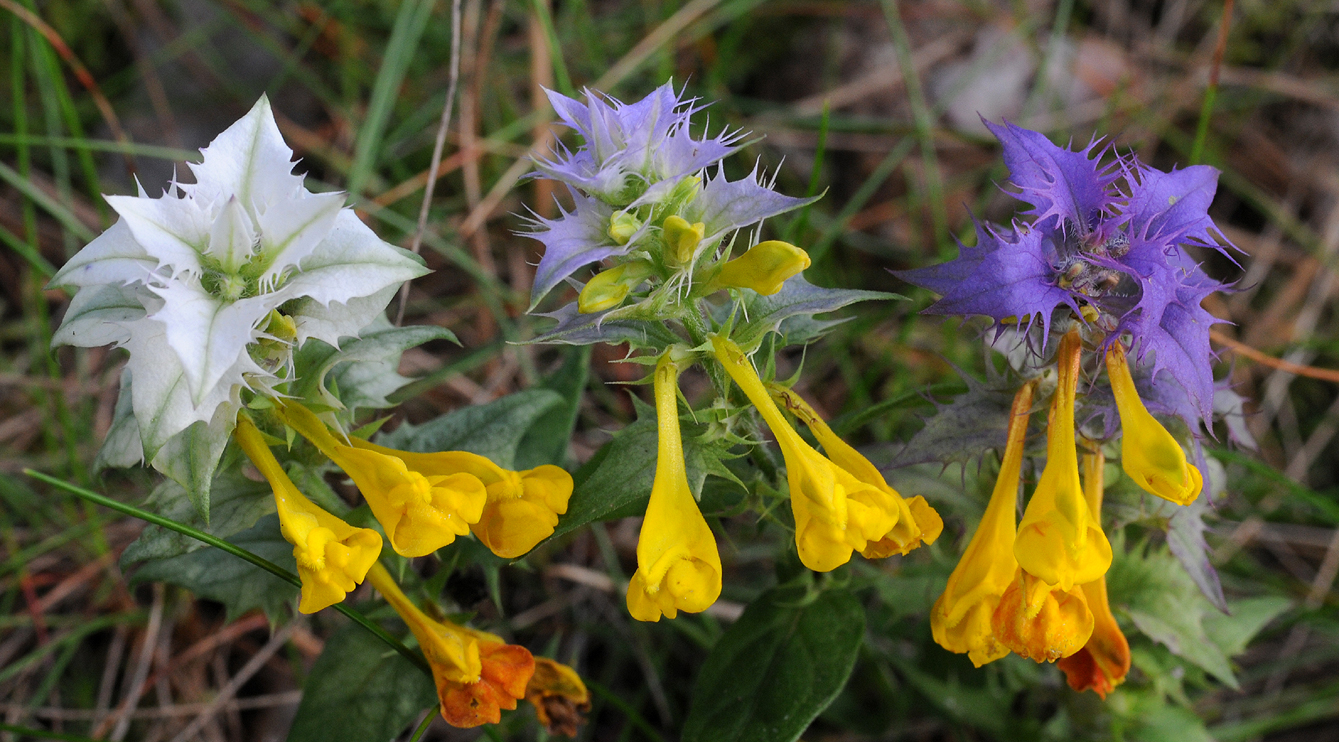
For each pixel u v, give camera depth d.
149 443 0.15
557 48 0.21
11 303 0.24
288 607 0.20
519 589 0.22
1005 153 0.16
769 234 0.25
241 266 0.15
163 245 0.15
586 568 0.22
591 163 0.16
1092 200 0.16
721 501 0.17
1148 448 0.15
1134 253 0.15
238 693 0.21
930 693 0.20
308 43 0.25
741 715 0.17
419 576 0.18
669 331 0.16
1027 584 0.15
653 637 0.21
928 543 0.16
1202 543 0.17
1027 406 0.16
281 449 0.16
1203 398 0.15
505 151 0.25
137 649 0.21
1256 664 0.22
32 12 0.22
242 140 0.16
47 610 0.21
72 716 0.20
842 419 0.18
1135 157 0.16
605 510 0.16
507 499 0.16
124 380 0.16
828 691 0.17
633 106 0.15
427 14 0.24
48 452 0.22
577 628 0.21
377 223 0.24
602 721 0.21
